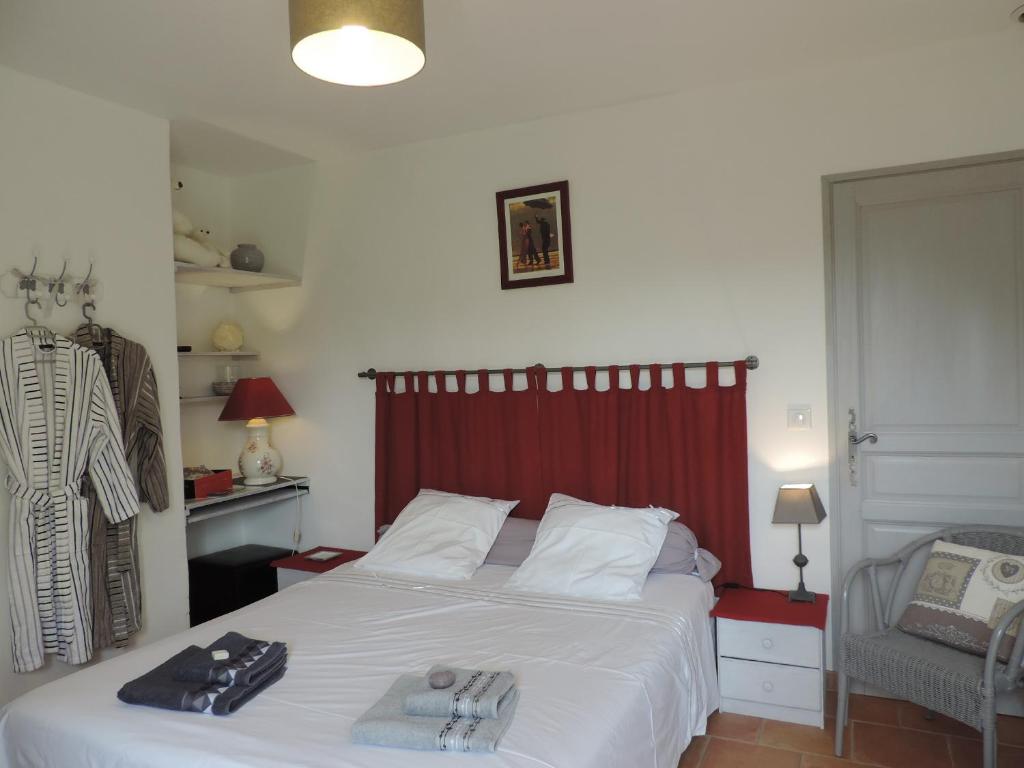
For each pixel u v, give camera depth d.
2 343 2.63
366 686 2.01
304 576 3.68
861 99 2.89
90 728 1.80
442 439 3.68
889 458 2.96
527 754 1.62
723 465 3.12
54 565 2.71
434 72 2.83
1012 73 2.68
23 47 2.51
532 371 3.45
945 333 2.86
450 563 3.00
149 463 3.08
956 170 2.80
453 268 3.69
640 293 3.29
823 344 2.99
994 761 2.11
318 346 4.04
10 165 2.68
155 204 3.19
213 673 1.95
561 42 2.60
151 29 2.40
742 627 2.79
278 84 2.88
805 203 3.00
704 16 2.44
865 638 2.51
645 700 1.99
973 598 2.42
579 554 2.83
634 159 3.27
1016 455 2.78
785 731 2.68
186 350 3.74
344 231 3.94
